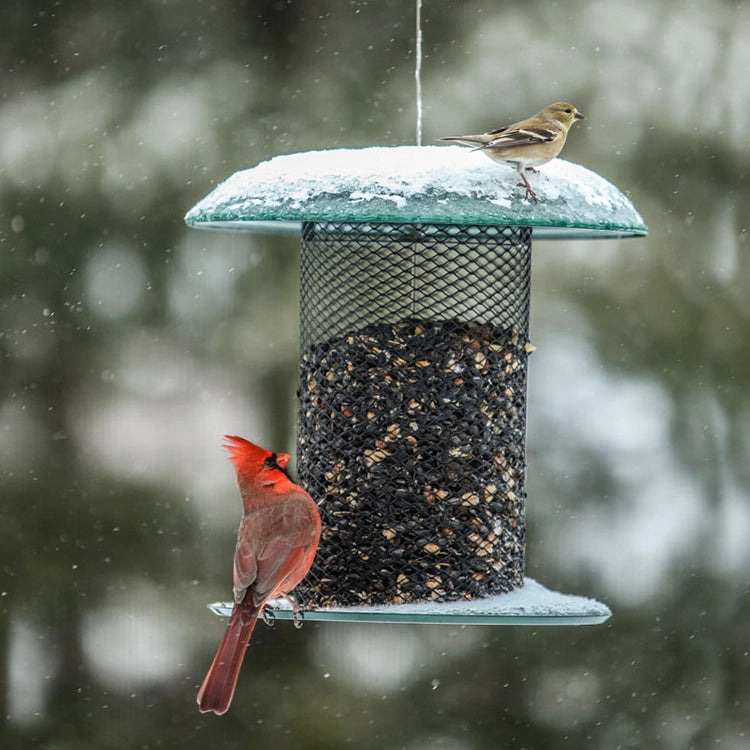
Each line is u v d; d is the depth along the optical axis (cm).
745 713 1514
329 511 902
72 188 1490
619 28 1542
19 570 1509
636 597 1519
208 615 1503
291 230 991
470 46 1534
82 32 1546
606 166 1489
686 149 1506
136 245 1484
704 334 1494
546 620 802
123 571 1509
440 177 813
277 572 832
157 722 1520
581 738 1509
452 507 892
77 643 1522
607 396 1506
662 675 1518
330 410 914
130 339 1495
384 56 1530
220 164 1477
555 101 1511
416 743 1499
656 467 1512
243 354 1474
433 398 901
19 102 1530
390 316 914
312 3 1544
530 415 1508
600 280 1493
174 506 1517
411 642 1530
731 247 1502
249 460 875
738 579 1516
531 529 1509
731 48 1540
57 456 1518
